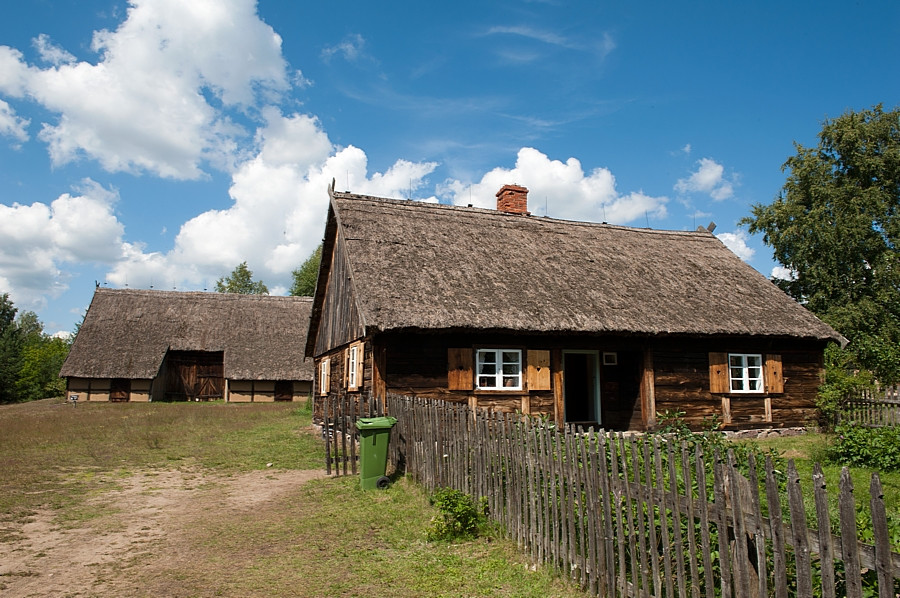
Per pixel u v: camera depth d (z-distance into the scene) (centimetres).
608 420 1697
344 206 1700
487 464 735
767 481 371
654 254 1977
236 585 610
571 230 2011
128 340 3625
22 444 1562
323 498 956
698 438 671
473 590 572
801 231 2703
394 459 1126
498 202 2178
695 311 1641
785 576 358
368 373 1435
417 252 1568
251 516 868
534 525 621
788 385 1756
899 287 2625
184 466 1275
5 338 5675
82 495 1011
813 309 2700
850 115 2750
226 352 3694
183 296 4025
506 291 1502
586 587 532
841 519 326
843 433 1178
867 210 2622
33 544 752
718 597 440
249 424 2114
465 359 1434
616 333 1477
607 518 503
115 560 691
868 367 1847
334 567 651
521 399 1482
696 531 465
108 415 2494
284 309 4125
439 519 740
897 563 300
